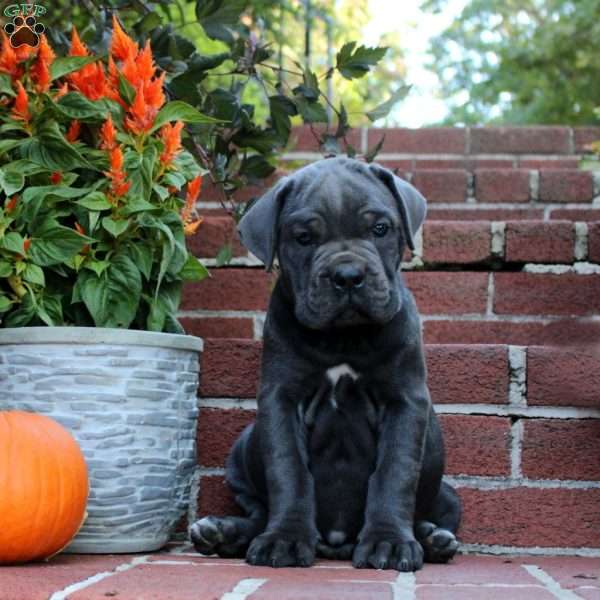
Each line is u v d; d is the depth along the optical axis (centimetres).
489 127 288
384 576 141
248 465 164
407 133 286
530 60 409
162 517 161
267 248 158
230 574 140
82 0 201
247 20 281
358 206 155
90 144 172
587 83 399
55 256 161
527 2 491
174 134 167
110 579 133
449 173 249
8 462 145
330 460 162
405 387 158
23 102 163
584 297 200
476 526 173
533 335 199
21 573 138
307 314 154
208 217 211
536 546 172
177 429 162
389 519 152
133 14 232
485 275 201
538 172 247
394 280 157
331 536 162
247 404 181
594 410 176
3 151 164
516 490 173
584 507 173
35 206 161
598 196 246
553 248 201
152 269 168
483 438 175
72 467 149
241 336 201
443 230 203
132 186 164
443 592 129
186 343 162
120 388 157
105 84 170
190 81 192
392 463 155
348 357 158
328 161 162
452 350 178
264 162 200
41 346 156
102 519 157
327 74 199
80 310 167
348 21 411
